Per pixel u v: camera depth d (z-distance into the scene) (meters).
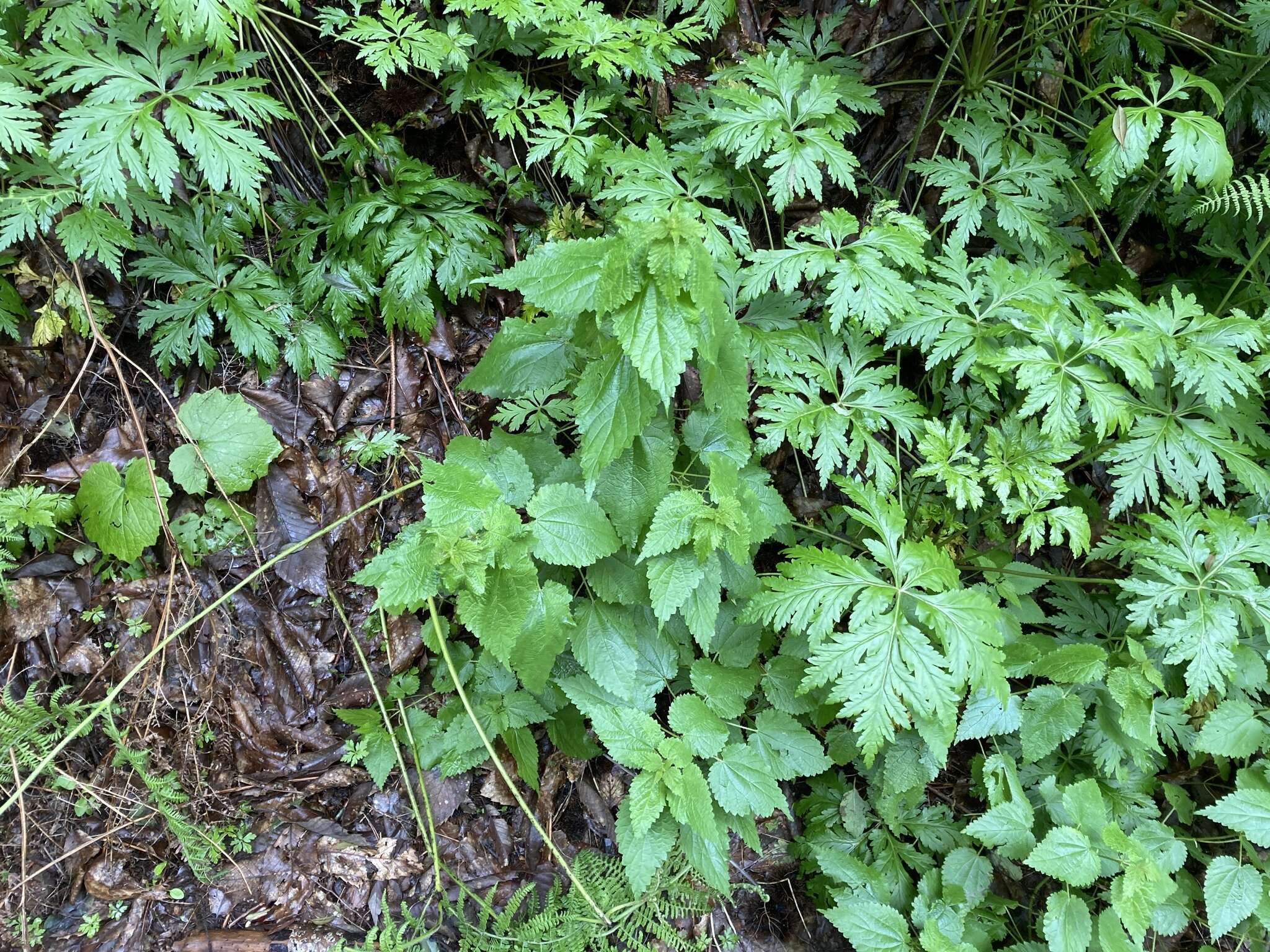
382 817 2.65
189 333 2.68
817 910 2.68
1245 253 3.29
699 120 2.90
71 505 2.59
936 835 2.66
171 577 2.62
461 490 2.06
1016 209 2.79
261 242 2.89
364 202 2.71
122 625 2.64
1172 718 2.57
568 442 2.80
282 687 2.70
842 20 3.30
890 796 2.62
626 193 2.46
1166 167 2.83
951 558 2.50
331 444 2.89
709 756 2.29
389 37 2.47
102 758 2.52
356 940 2.48
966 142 2.90
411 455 2.91
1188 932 2.77
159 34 2.27
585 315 2.02
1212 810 2.45
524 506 2.25
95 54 2.19
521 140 3.06
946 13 3.03
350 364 2.95
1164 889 2.19
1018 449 2.41
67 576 2.63
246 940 2.43
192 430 2.67
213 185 2.21
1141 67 3.46
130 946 2.39
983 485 2.92
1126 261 3.50
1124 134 2.51
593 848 2.73
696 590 2.20
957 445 2.40
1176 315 2.45
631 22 2.69
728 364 2.12
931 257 3.13
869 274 2.33
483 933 2.37
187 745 2.59
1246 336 2.38
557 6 2.52
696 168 2.63
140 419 2.76
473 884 2.60
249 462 2.70
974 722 2.50
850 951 2.71
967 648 2.10
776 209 2.48
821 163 3.35
